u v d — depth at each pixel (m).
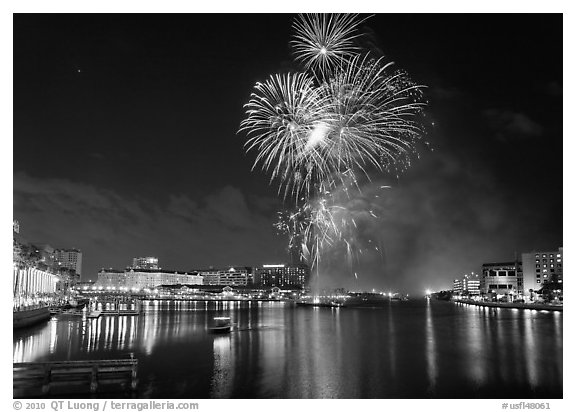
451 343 73.56
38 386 39.38
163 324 114.44
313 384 45.06
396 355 62.16
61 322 118.81
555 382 45.03
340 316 155.50
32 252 135.00
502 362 55.69
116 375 40.53
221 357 61.62
